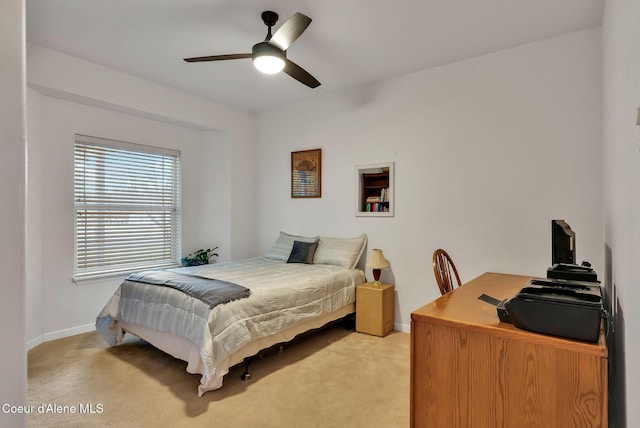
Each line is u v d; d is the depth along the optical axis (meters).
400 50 3.00
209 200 4.62
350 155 3.95
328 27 2.62
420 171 3.46
